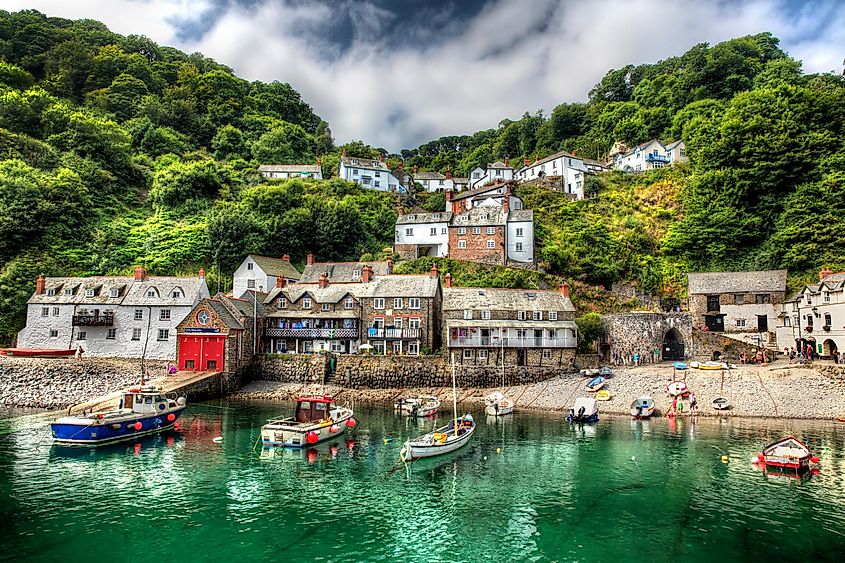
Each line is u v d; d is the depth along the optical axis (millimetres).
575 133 159125
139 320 63094
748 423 44688
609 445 37969
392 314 64125
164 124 134250
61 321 64188
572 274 85375
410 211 111875
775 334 68562
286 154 138750
